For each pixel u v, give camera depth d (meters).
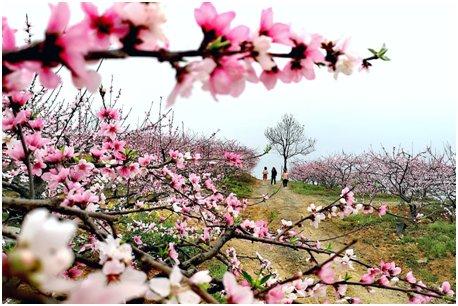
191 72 1.19
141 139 9.63
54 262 0.70
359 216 15.69
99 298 0.97
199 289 1.41
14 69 1.05
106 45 1.14
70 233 0.71
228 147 31.88
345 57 1.54
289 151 40.91
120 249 1.57
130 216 9.34
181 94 1.18
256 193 22.88
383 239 13.13
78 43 1.02
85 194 2.60
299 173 39.00
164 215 11.03
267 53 1.41
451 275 10.34
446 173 15.76
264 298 1.93
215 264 8.47
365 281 3.16
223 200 6.40
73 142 6.49
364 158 27.81
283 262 10.67
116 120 4.11
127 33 1.14
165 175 4.96
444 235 12.66
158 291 1.38
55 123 6.45
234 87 1.32
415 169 17.55
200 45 1.28
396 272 3.55
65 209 2.06
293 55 1.51
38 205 2.00
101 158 3.93
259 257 5.23
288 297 2.67
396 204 18.25
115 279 1.42
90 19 1.13
